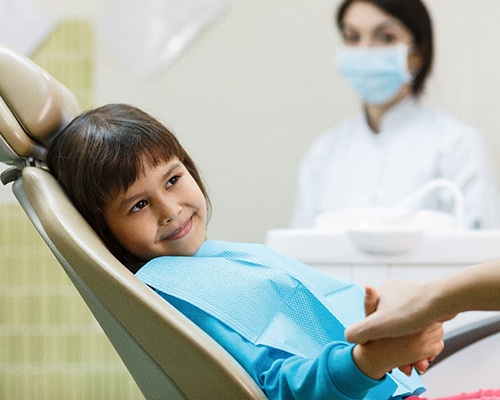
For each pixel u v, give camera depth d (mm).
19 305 2957
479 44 2838
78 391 2943
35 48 2959
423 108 2639
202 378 854
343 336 984
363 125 2688
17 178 1119
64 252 913
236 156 2955
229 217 2963
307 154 2896
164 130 1062
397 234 1564
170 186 1039
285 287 989
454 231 1589
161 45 2951
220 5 2941
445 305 726
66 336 2945
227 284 969
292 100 2930
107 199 1014
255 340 914
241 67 2947
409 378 1037
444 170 2551
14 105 1059
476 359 1473
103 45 2953
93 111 1083
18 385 2967
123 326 891
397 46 2562
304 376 828
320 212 2713
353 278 1605
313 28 2912
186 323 854
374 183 2615
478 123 2848
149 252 1036
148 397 975
